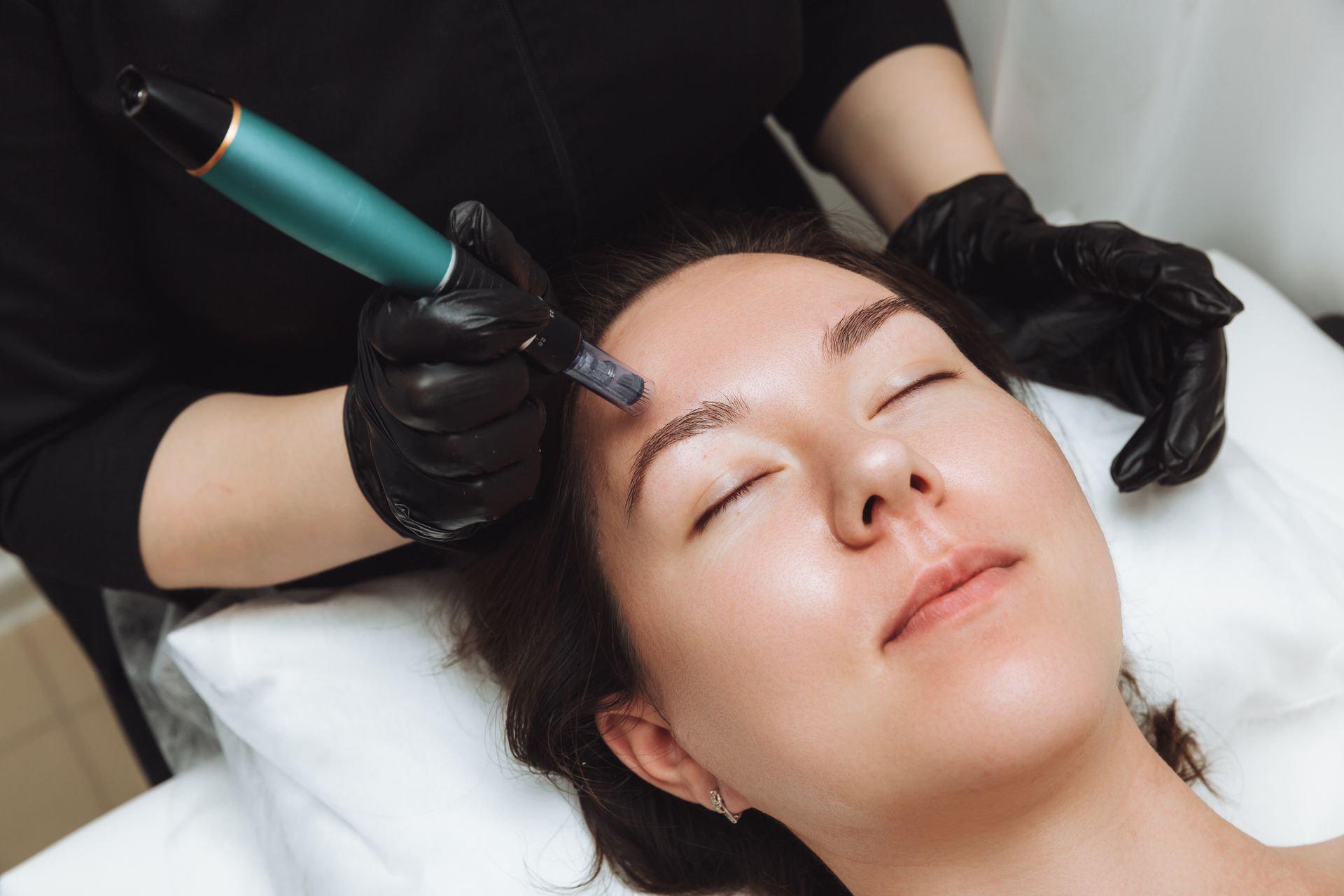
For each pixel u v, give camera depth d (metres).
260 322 0.90
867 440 0.70
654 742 0.88
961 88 1.15
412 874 0.91
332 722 0.96
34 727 2.03
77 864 1.03
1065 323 1.07
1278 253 1.26
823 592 0.69
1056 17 1.24
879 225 1.21
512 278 0.67
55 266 0.82
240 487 0.84
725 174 1.08
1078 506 0.75
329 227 0.56
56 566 0.92
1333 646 1.00
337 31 0.78
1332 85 1.12
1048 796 0.71
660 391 0.78
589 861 0.93
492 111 0.83
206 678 0.98
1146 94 1.25
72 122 0.78
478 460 0.68
